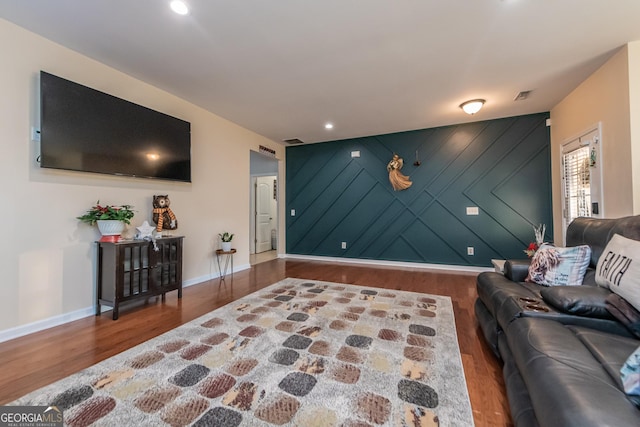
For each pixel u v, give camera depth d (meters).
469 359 1.77
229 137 4.22
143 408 1.31
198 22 2.02
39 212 2.20
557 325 1.32
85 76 2.47
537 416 0.90
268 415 1.27
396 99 3.43
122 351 1.85
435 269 4.50
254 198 6.34
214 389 1.45
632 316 1.25
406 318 2.41
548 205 3.95
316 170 5.55
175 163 3.19
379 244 5.02
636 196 2.24
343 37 2.21
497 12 1.93
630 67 2.28
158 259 2.79
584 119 2.96
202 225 3.73
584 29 2.12
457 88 3.13
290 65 2.62
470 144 4.37
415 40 2.25
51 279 2.27
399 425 1.21
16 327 2.08
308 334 2.09
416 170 4.72
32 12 1.91
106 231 2.49
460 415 1.27
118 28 2.09
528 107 3.75
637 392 0.81
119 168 2.65
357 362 1.71
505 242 4.20
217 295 3.09
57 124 2.22
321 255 5.50
